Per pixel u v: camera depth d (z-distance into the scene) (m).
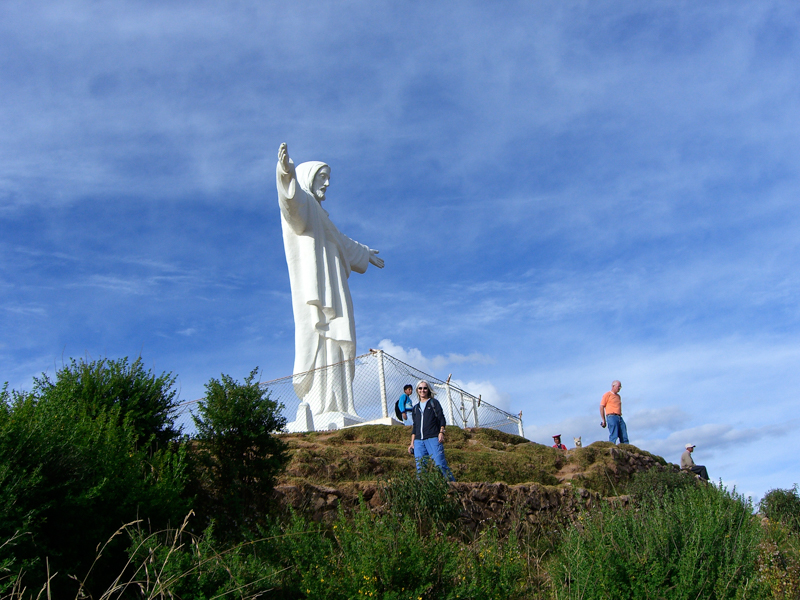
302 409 19.00
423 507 9.47
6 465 6.02
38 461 6.40
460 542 9.11
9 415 6.76
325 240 21.95
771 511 13.93
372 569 6.52
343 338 20.91
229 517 8.86
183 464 8.55
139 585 6.12
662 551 7.82
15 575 5.43
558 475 15.03
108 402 9.38
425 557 6.84
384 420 17.36
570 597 7.52
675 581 7.55
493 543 8.08
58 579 6.05
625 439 18.41
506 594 7.19
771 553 9.02
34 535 5.95
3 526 5.73
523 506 11.20
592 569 7.66
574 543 8.10
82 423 7.71
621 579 7.58
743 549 7.92
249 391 9.82
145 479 7.63
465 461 14.27
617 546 7.90
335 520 9.75
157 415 9.82
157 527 7.37
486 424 20.11
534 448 16.52
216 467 9.36
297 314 20.92
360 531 7.07
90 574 6.48
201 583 6.01
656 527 8.08
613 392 18.70
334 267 21.69
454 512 9.83
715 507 8.49
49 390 9.33
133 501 7.15
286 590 6.83
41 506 6.10
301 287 21.11
